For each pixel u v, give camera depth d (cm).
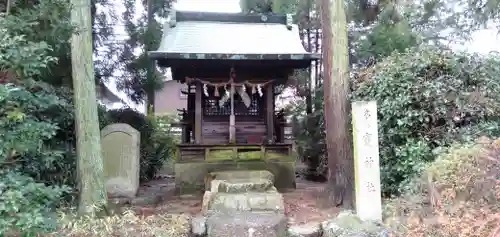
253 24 841
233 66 737
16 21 348
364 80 612
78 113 479
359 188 445
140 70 1016
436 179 413
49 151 388
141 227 440
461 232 335
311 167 923
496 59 575
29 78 359
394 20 847
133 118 944
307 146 895
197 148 731
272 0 1045
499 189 346
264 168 736
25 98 325
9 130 308
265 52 697
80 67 482
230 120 739
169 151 1042
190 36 770
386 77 559
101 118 772
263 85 742
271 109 770
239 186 544
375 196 443
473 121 538
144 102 1087
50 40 416
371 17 914
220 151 735
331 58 565
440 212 377
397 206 441
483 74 550
